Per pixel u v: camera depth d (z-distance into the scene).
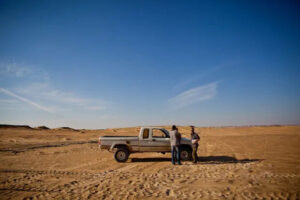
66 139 28.55
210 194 5.60
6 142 24.17
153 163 10.52
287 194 5.43
